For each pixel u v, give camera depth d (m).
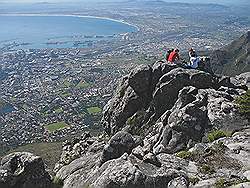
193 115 25.20
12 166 18.06
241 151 19.09
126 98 33.41
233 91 30.62
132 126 31.62
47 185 18.48
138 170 15.86
